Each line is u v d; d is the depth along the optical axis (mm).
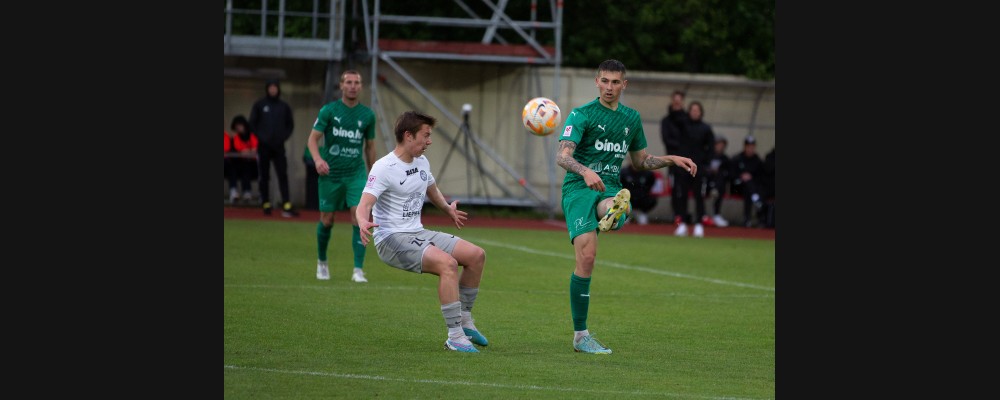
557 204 83062
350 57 80562
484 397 22938
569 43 92312
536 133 31125
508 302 38344
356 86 41781
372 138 42469
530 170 82688
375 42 75625
